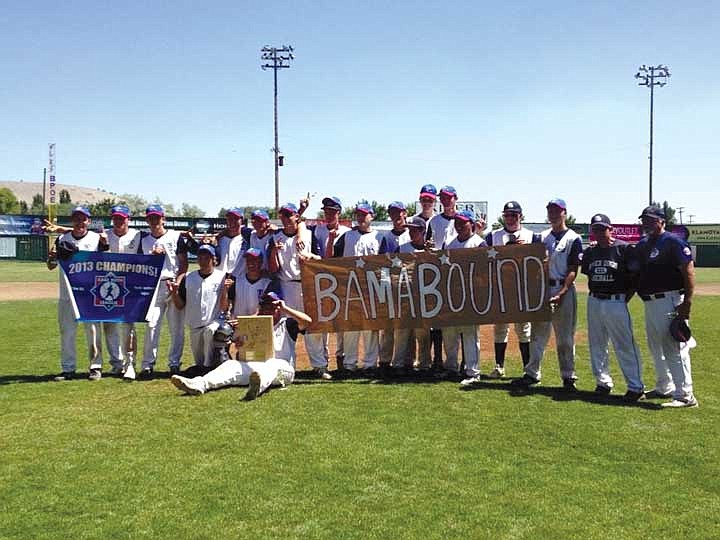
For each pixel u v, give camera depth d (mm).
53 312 15727
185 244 8672
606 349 7320
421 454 5172
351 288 8328
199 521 3982
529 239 8492
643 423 6066
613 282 7043
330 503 4254
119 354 8516
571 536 3816
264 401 6840
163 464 4922
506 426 5938
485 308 7898
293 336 8055
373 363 8648
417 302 8164
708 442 5508
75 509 4141
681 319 6641
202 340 8141
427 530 3883
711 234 44906
